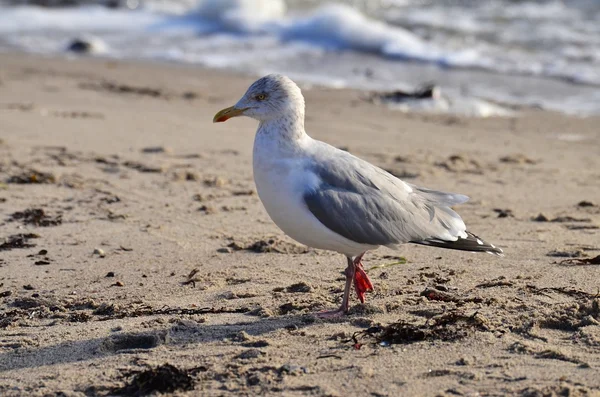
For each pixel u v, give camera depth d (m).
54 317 9.71
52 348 8.77
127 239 12.55
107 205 14.15
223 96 23.25
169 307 9.88
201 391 7.69
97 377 8.05
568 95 24.02
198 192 14.88
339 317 9.32
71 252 12.03
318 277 10.86
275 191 9.26
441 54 28.80
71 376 8.10
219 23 33.38
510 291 9.99
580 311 9.24
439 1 36.34
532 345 8.39
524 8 34.84
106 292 10.52
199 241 12.47
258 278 10.85
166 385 7.73
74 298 10.29
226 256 11.80
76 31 32.22
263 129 9.43
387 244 9.23
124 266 11.45
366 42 30.14
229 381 7.84
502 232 12.83
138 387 7.75
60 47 29.59
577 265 11.03
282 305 9.71
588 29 31.59
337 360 8.18
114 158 16.80
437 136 19.58
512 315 9.13
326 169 9.23
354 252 9.41
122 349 8.73
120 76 25.36
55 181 15.27
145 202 14.31
